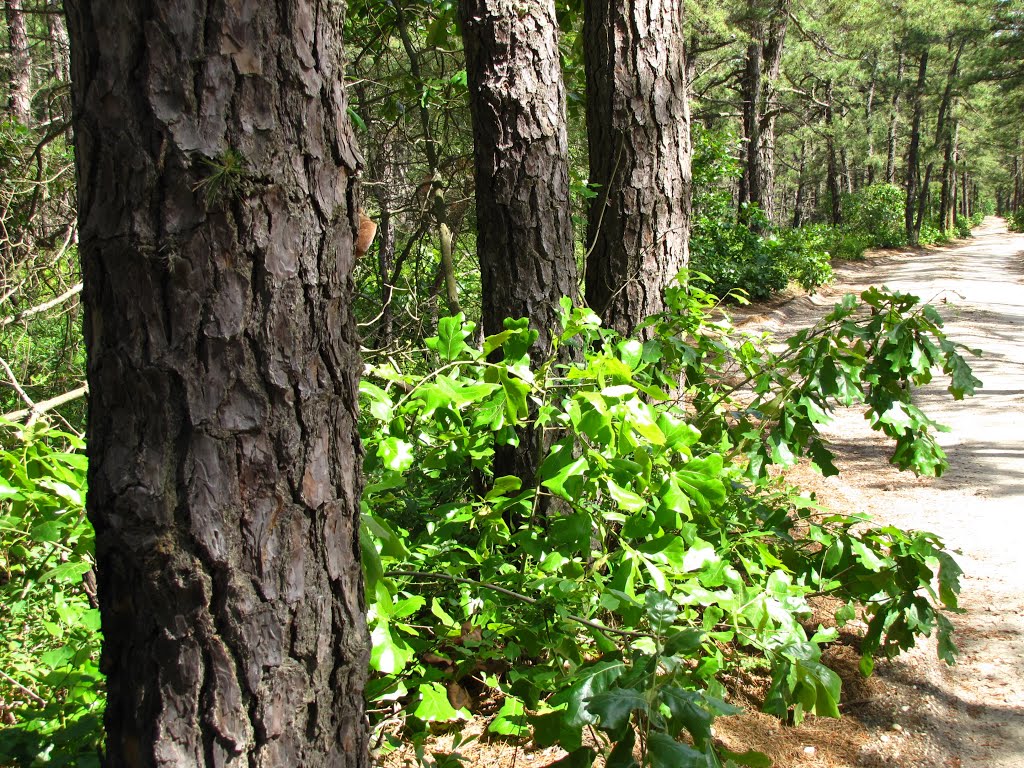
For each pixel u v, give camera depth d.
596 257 4.70
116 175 1.37
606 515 2.38
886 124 38.56
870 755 3.04
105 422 1.43
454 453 2.84
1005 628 4.00
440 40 5.49
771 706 2.09
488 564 2.69
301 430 1.51
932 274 25.22
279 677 1.50
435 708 2.28
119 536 1.41
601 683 1.67
